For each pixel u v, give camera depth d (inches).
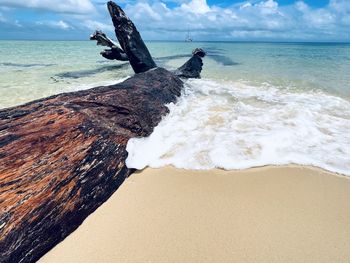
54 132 159.0
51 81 507.5
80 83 493.0
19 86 449.4
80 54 1288.1
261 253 121.2
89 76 585.0
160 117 275.7
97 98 217.2
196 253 121.3
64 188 140.6
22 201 122.0
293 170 194.2
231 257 119.1
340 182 179.9
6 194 119.5
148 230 135.4
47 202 130.4
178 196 163.6
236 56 1267.2
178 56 1216.8
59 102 193.5
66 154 152.6
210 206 153.7
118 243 127.6
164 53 1446.9
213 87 472.1
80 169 153.8
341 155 215.9
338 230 136.1
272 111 328.5
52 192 134.5
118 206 155.4
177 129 263.1
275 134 252.5
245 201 158.4
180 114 310.5
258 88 476.4
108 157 176.1
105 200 160.9
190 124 278.2
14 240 113.0
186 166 198.1
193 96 402.3
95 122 187.0
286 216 145.6
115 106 218.5
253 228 136.3
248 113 319.9
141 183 178.9
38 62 860.6
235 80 560.1
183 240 128.6
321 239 129.8
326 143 237.6
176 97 362.3
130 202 158.9
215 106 349.7
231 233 132.9
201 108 338.3
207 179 182.2
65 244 128.3
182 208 152.1
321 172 191.8
